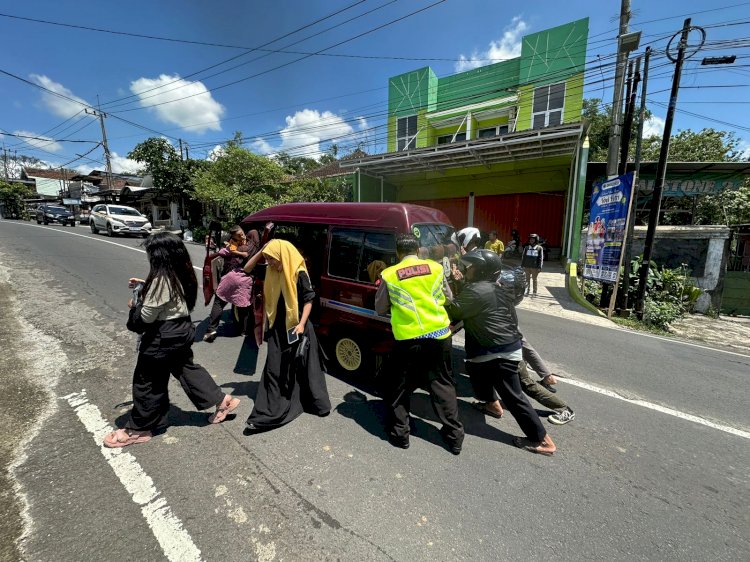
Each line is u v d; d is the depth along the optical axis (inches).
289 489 92.8
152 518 81.9
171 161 806.5
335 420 125.8
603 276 330.6
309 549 75.9
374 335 150.0
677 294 362.0
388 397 113.0
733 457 115.8
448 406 109.8
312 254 175.0
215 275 198.4
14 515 81.3
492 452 112.7
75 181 1507.1
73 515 81.9
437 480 98.5
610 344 231.9
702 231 376.2
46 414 121.4
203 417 123.9
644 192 537.6
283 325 119.8
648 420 137.6
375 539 79.0
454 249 169.5
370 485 95.3
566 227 511.5
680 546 80.7
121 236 701.3
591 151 746.2
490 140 450.3
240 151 748.6
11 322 208.2
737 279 383.2
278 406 118.5
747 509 93.1
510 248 443.8
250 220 205.9
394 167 585.6
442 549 77.2
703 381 177.3
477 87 684.7
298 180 736.3
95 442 108.0
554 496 94.7
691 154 666.8
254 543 76.7
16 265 363.9
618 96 338.3
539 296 367.9
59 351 171.9
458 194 657.6
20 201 1344.7
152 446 107.4
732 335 294.8
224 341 198.2
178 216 879.7
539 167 572.4
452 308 116.6
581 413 140.8
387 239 144.8
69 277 325.1
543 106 601.0
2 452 102.0
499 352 110.6
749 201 560.7
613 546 79.8
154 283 98.4
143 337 103.7
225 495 89.7
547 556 76.5
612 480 102.2
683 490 99.4
